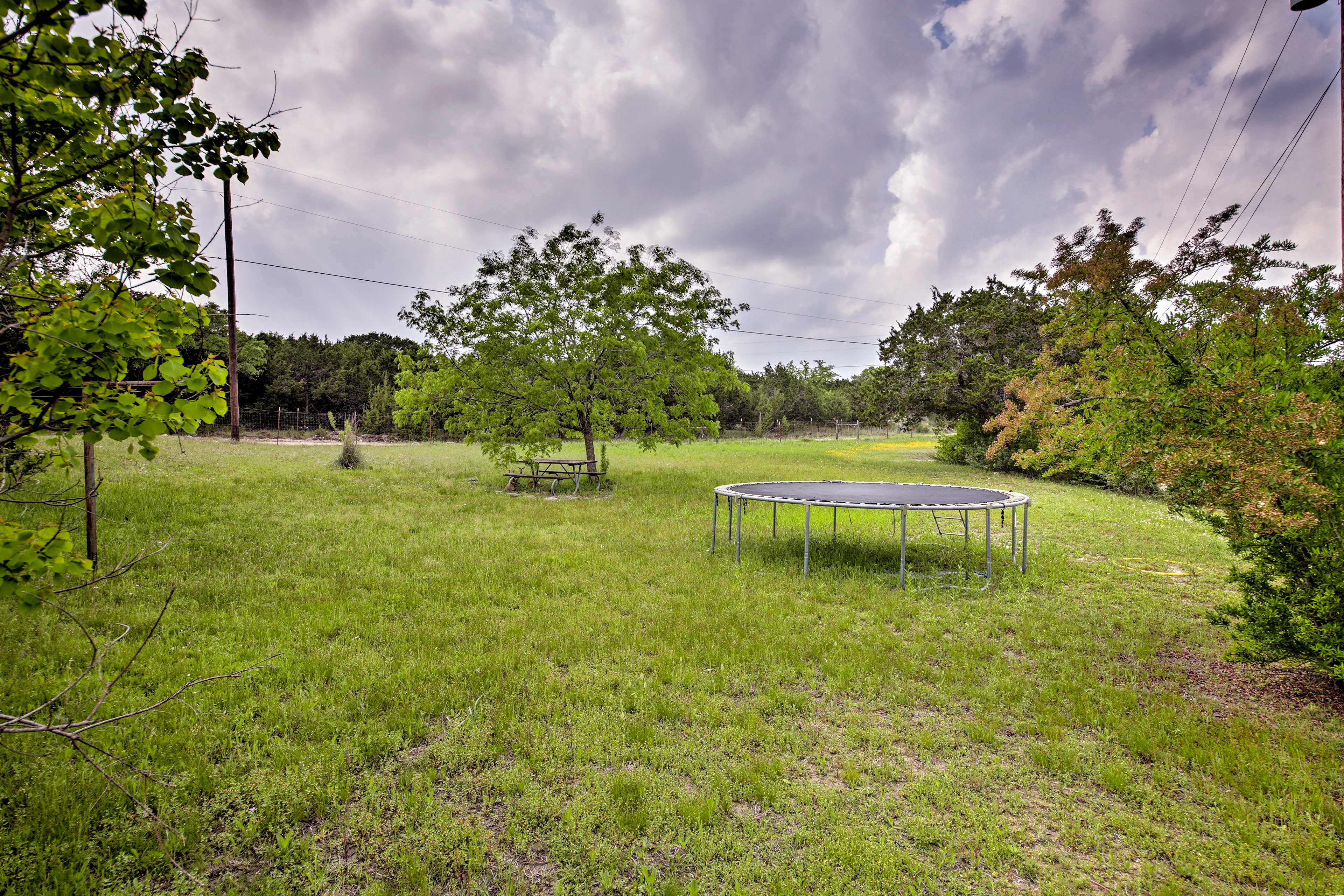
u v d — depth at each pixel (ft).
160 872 7.30
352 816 8.26
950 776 9.44
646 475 56.18
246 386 125.18
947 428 79.71
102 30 5.44
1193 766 9.80
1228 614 12.85
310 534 25.50
